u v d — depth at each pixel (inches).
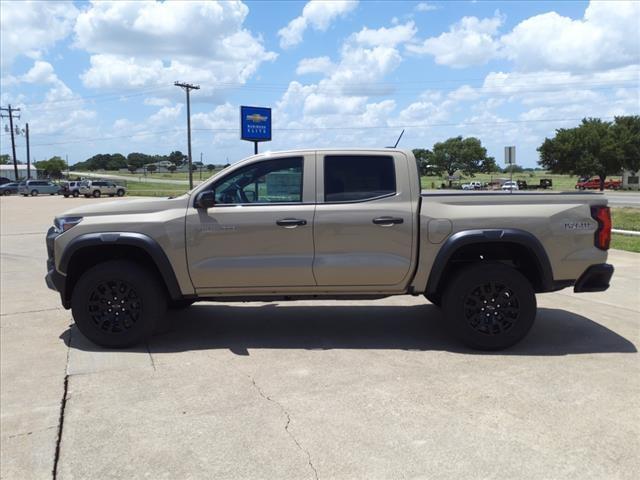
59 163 5019.7
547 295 310.7
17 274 389.4
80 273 222.5
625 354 202.8
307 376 181.6
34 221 885.2
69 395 168.6
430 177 2883.9
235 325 246.8
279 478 122.0
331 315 264.8
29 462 131.3
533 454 130.3
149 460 130.5
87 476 124.6
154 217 209.9
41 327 247.3
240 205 210.7
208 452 133.4
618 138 2566.4
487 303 206.5
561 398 161.9
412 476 121.6
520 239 203.2
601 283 211.3
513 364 192.1
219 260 209.6
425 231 206.4
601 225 208.4
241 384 175.2
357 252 208.4
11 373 188.2
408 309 277.0
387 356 201.9
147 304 211.2
